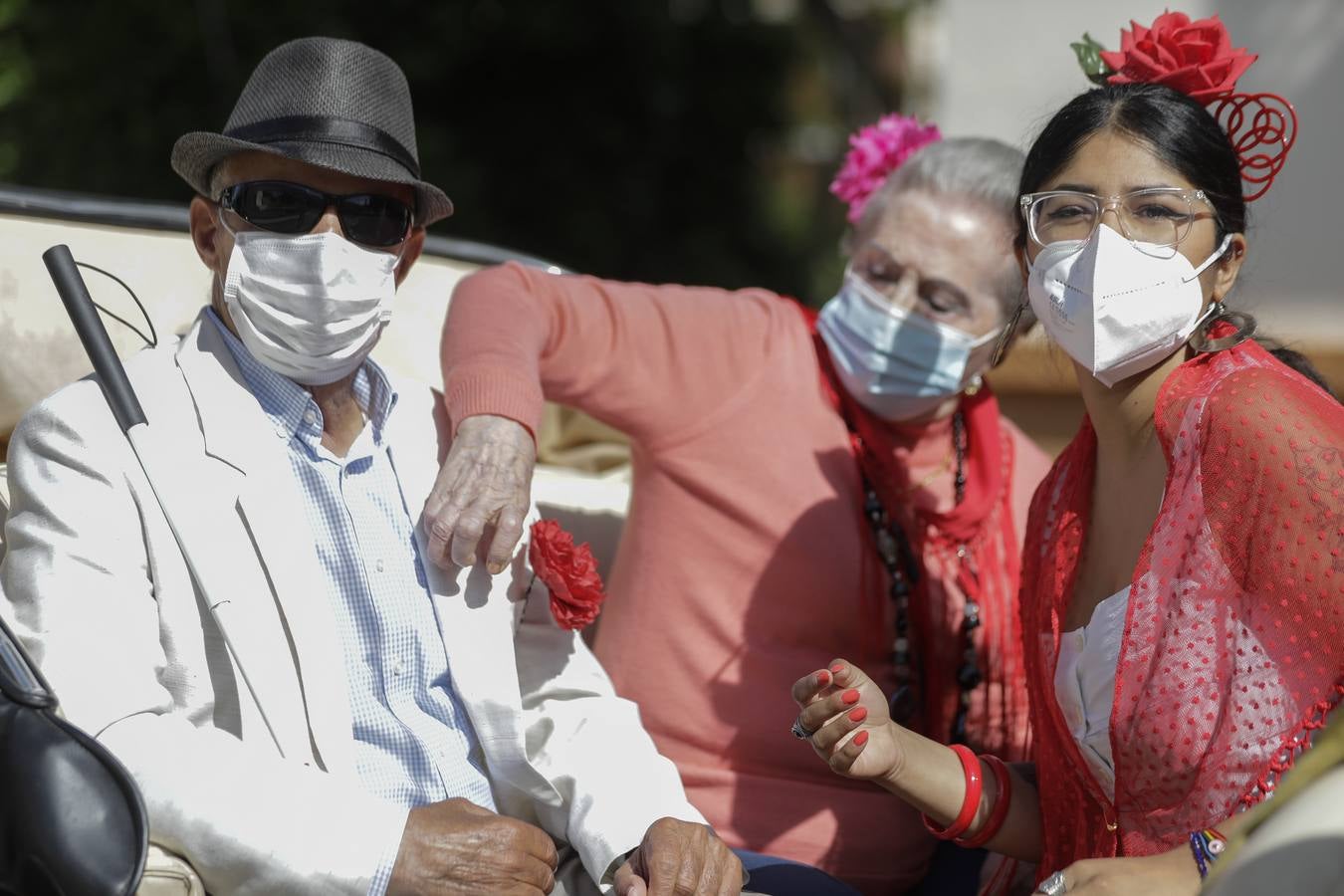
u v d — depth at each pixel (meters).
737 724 2.61
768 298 2.86
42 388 2.48
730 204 8.58
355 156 2.06
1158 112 2.01
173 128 6.03
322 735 2.00
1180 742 1.92
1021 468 2.89
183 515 1.99
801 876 2.36
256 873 1.81
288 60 2.12
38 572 1.91
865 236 2.74
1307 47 5.36
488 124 7.80
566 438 3.62
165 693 1.92
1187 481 1.93
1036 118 2.74
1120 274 1.97
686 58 8.21
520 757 2.16
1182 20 2.15
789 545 2.64
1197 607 1.91
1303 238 5.36
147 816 1.71
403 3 7.13
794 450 2.69
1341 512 1.79
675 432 2.70
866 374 2.67
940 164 2.68
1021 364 3.80
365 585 2.12
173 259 2.70
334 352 2.10
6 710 1.80
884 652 2.69
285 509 2.05
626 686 2.69
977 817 2.24
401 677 2.14
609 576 2.97
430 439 2.30
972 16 5.93
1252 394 1.89
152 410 2.05
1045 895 1.88
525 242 7.85
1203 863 1.84
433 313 3.08
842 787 2.60
